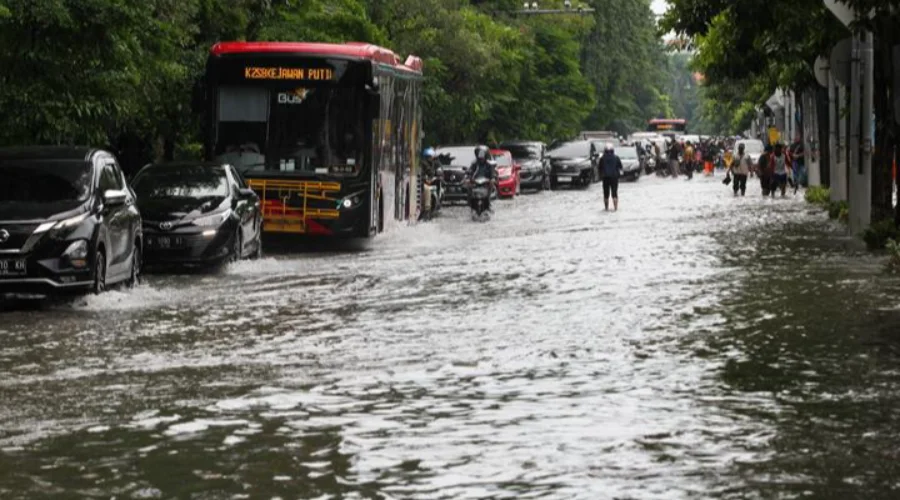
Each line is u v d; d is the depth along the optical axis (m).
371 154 41.94
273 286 31.02
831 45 45.59
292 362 19.94
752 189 90.00
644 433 14.86
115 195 28.39
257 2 51.59
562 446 14.25
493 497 12.16
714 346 21.06
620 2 149.38
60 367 19.67
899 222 40.03
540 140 113.00
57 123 34.22
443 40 82.62
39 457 13.98
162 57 40.50
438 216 61.94
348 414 16.06
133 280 30.55
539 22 114.56
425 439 14.66
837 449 14.02
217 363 19.91
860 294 27.67
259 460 13.75
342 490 12.48
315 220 41.59
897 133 39.91
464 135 99.19
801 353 20.27
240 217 35.88
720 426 15.20
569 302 27.00
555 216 60.34
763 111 118.56
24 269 26.72
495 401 16.78
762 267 33.78
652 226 51.34
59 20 32.62
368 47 41.94
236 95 41.62
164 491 12.51
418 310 26.06
